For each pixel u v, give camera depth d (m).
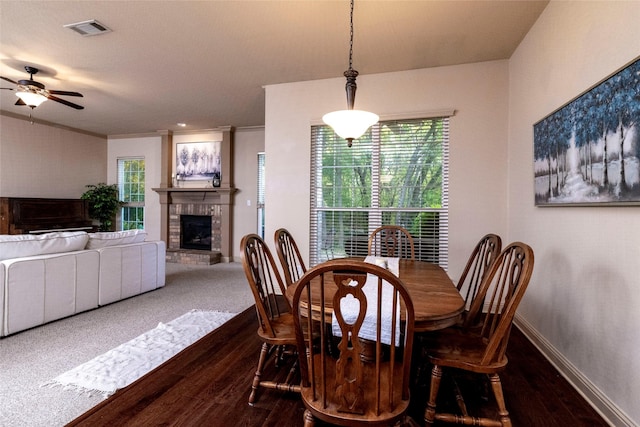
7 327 2.61
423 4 2.34
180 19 2.57
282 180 3.91
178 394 1.85
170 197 6.75
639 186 1.41
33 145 5.75
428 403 1.54
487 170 3.25
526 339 2.63
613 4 1.62
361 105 3.61
